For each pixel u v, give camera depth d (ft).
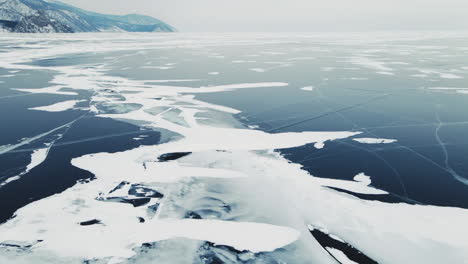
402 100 30.32
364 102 29.78
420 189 13.87
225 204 12.64
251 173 15.42
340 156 17.52
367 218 11.68
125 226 11.27
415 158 17.19
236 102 30.14
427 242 10.31
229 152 18.06
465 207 12.42
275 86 37.93
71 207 12.51
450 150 18.24
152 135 21.07
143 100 30.83
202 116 25.46
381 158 17.24
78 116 25.59
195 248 10.16
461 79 40.93
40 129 22.39
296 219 11.65
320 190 13.76
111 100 30.86
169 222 11.50
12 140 20.20
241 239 10.58
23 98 31.86
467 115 25.08
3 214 12.09
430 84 38.11
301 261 9.59
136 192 13.65
